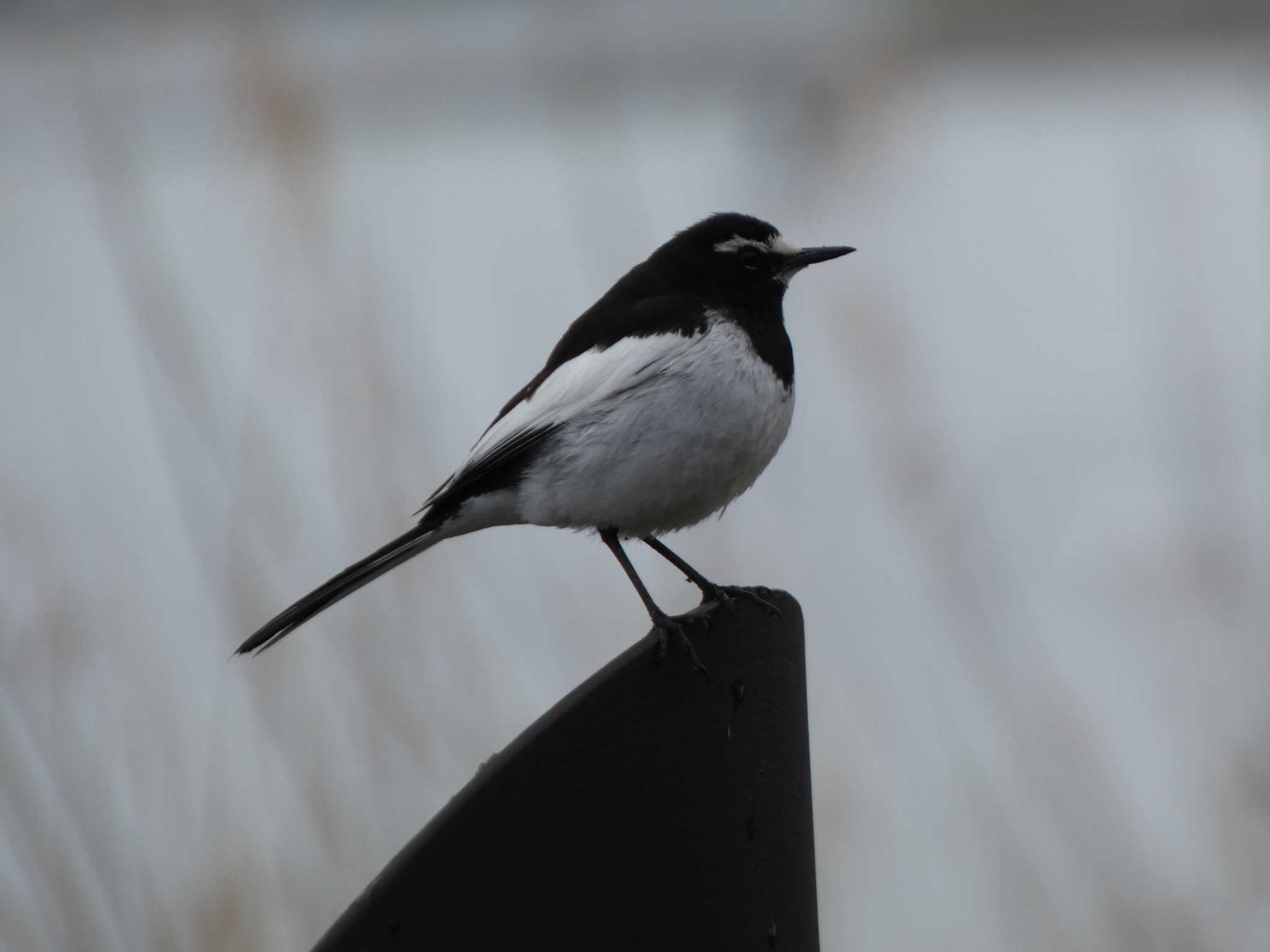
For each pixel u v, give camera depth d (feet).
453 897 20.34
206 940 29.89
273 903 30.63
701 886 21.66
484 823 20.49
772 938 22.29
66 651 31.71
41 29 39.73
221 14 36.76
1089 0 86.63
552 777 20.81
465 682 33.71
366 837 31.71
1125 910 30.63
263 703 32.63
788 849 22.71
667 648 21.84
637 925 21.13
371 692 33.22
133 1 36.86
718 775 22.00
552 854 20.75
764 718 22.65
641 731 21.39
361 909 20.01
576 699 21.03
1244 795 31.55
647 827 21.34
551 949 20.72
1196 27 82.99
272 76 36.65
